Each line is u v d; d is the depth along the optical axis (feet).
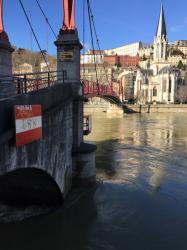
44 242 49.24
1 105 31.78
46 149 47.80
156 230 53.26
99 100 378.53
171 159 105.40
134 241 49.49
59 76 63.93
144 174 86.12
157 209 61.72
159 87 516.73
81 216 57.52
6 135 31.99
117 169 90.74
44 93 45.78
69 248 47.85
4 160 32.91
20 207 58.49
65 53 66.49
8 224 53.62
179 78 520.01
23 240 49.75
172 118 283.79
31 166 40.93
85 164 68.90
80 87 68.28
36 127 40.29
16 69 198.08
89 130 78.13
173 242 49.34
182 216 58.65
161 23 592.60
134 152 116.26
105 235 51.42
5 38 56.85
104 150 118.93
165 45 587.27
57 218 56.39
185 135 164.86
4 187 53.93
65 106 60.13
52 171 51.47
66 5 66.69
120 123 228.22
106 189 71.77
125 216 58.29
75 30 66.49
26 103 38.32
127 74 545.85
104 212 59.77
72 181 68.39
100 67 372.17
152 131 181.06
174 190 73.20
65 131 60.70
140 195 69.00
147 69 586.45
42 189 56.39
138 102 503.20
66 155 62.28
